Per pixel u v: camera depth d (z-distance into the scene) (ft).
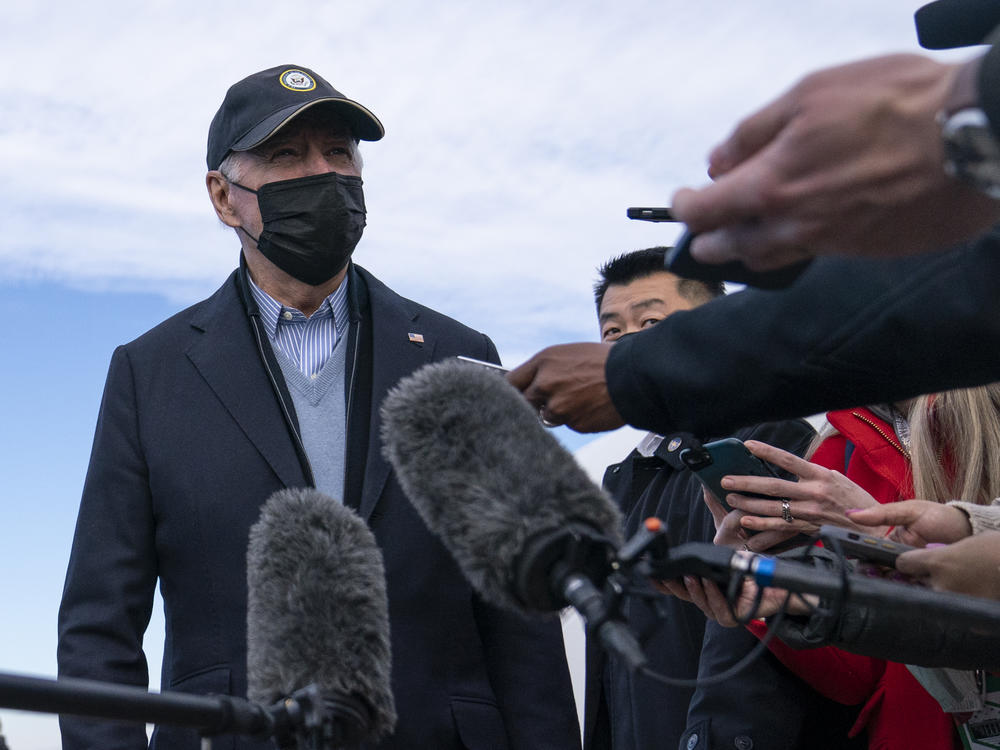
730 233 3.22
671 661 10.11
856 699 8.85
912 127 2.80
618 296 12.44
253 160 10.52
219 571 9.28
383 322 10.48
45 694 3.72
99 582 9.36
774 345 5.16
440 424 4.66
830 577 4.02
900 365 4.90
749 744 8.86
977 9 4.26
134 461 9.71
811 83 2.88
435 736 8.90
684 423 5.55
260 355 10.22
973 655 6.07
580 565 4.12
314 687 4.56
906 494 8.80
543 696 9.49
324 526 5.30
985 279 4.60
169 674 9.35
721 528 7.83
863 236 3.06
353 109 10.77
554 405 6.01
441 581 9.37
